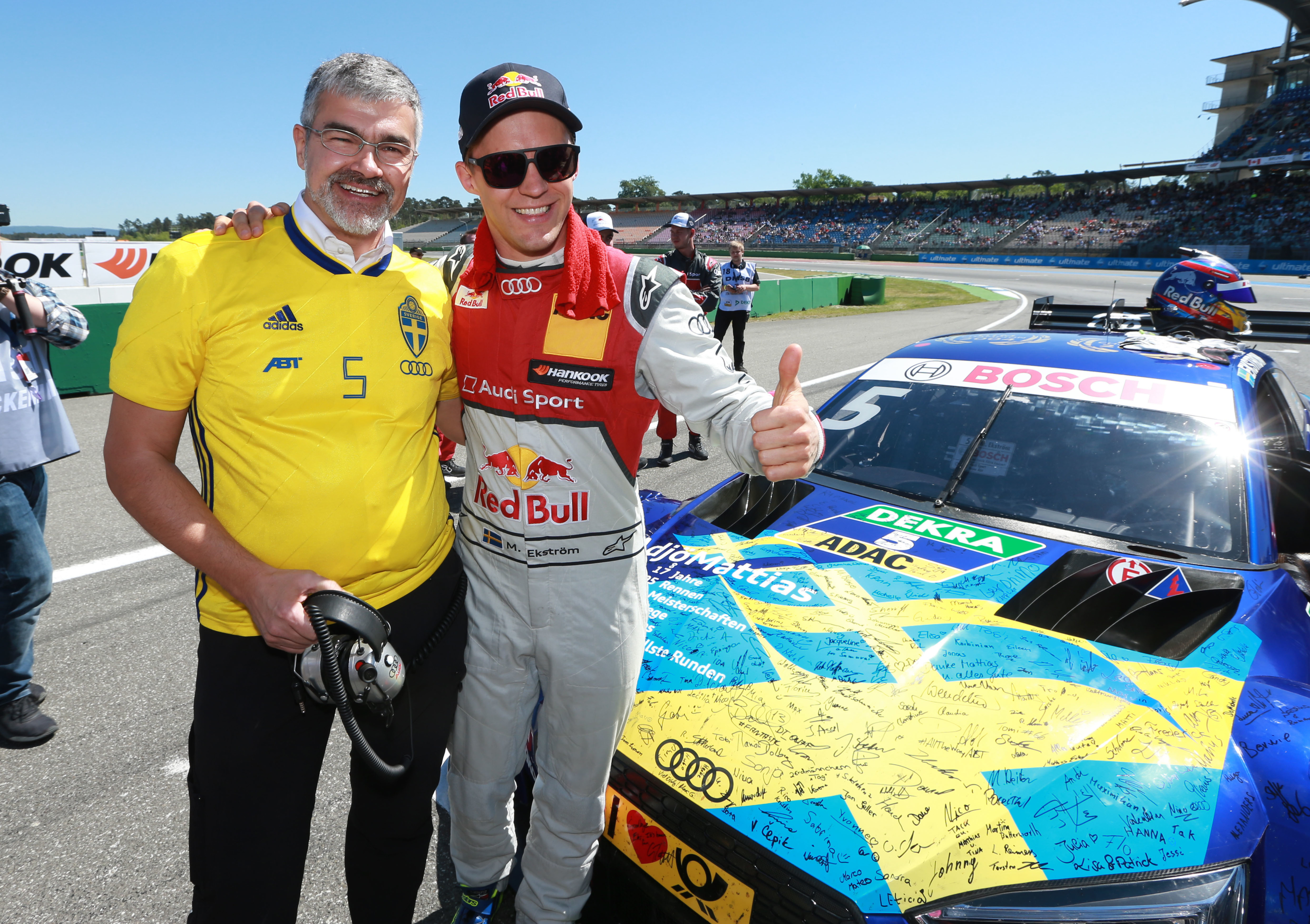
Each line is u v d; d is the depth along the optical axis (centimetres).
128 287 935
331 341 124
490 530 143
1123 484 214
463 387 144
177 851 200
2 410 219
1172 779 132
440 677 142
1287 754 138
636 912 152
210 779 126
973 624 169
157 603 340
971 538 204
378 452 128
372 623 118
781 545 207
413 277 138
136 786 224
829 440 261
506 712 149
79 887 188
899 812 129
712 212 7188
